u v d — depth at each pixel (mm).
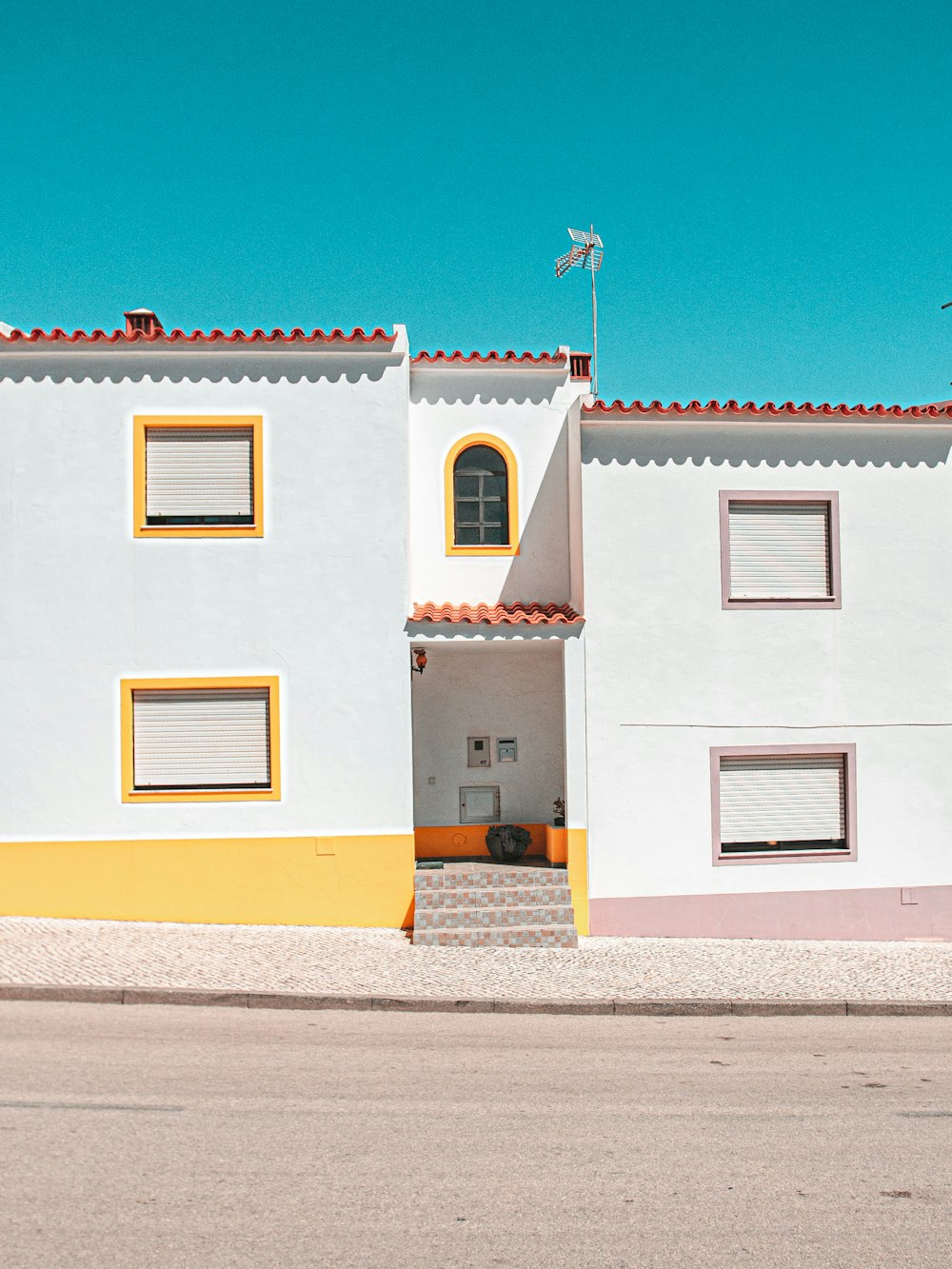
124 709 12664
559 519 14820
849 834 13648
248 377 12906
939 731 13805
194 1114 6828
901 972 11633
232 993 9898
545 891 12805
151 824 12672
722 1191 5844
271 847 12773
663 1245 5172
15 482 12664
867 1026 9867
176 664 12750
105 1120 6656
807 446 13711
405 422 13023
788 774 13672
